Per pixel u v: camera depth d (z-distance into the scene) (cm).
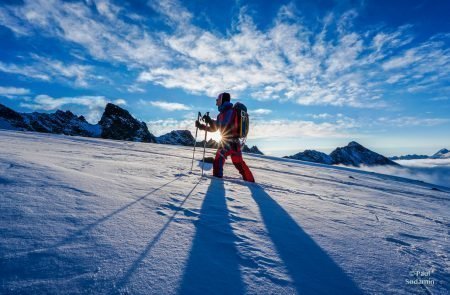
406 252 267
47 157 532
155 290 146
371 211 475
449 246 306
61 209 236
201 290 153
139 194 333
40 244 172
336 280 191
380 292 182
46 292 130
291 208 395
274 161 1916
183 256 191
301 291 170
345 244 267
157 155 1045
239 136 627
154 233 222
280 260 211
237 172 864
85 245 181
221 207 339
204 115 614
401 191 1052
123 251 183
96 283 143
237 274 179
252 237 252
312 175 1194
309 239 268
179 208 305
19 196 248
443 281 208
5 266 144
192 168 721
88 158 633
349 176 1441
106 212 249
